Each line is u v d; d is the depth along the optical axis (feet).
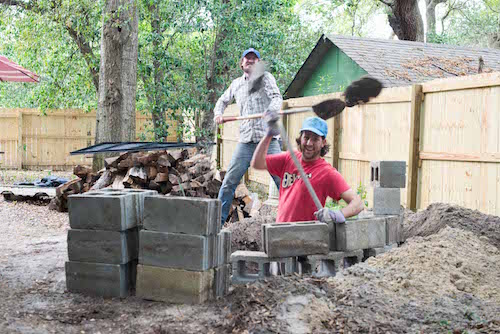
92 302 12.42
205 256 12.01
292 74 58.13
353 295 11.62
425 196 25.05
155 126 57.16
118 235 12.69
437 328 10.30
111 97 40.04
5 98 86.84
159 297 12.25
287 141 14.23
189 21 51.57
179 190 29.25
